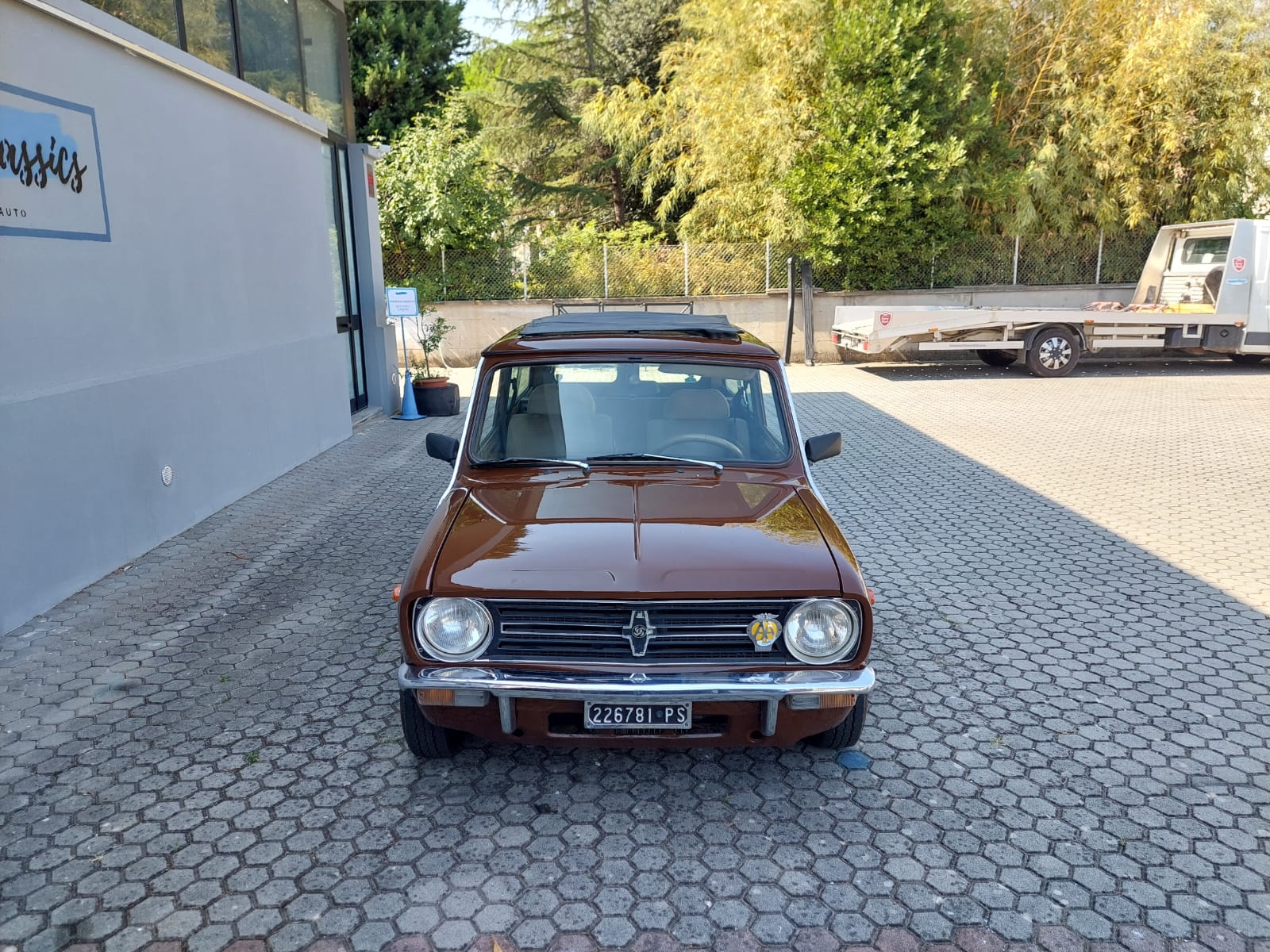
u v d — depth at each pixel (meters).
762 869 3.29
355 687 4.70
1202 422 12.05
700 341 4.59
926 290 18.81
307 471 9.39
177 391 7.18
